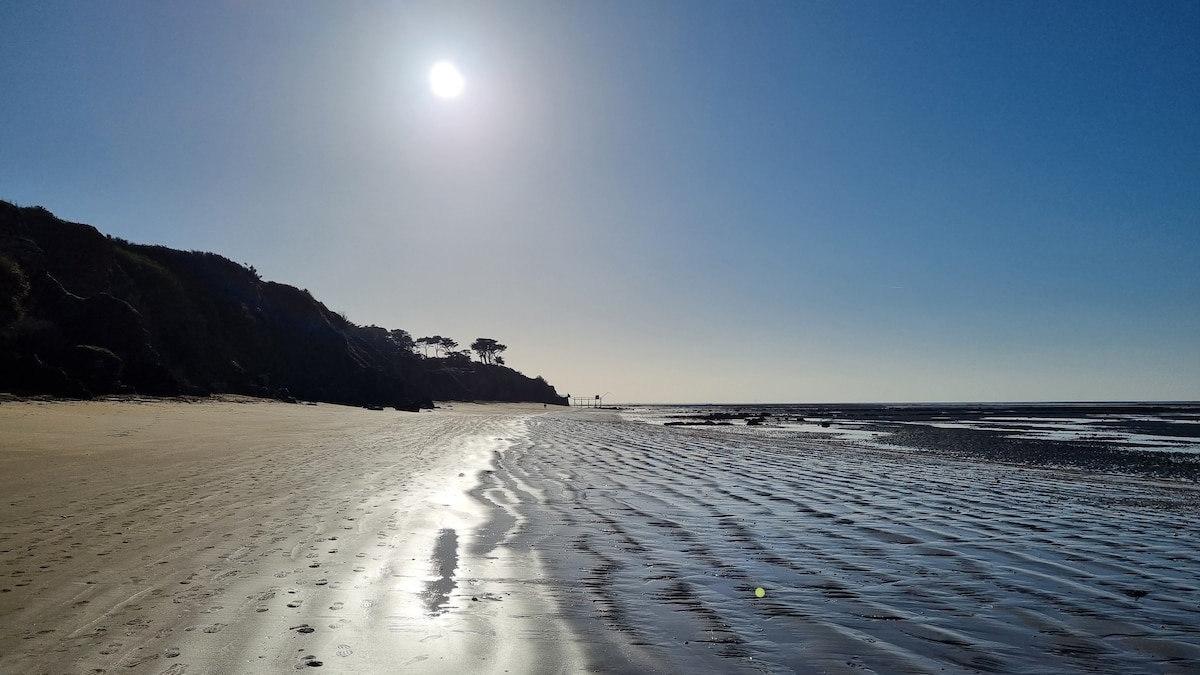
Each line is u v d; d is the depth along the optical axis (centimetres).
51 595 561
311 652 452
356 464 1562
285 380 4934
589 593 604
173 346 4144
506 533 859
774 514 1035
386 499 1083
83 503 961
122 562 666
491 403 10550
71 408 2467
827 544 827
